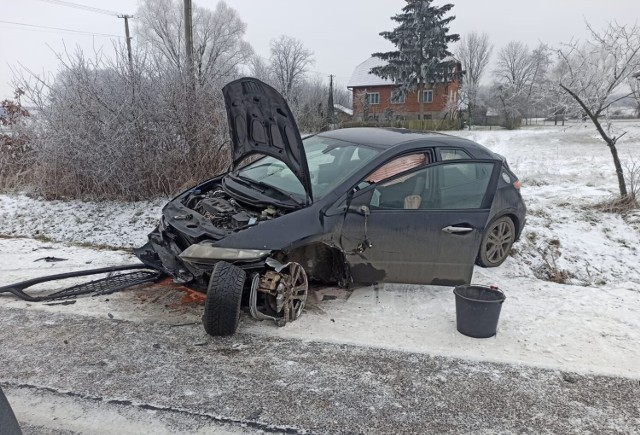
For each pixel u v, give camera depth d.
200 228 4.25
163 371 3.45
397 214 4.46
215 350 3.76
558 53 9.30
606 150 19.05
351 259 4.39
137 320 4.23
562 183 10.95
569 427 3.03
